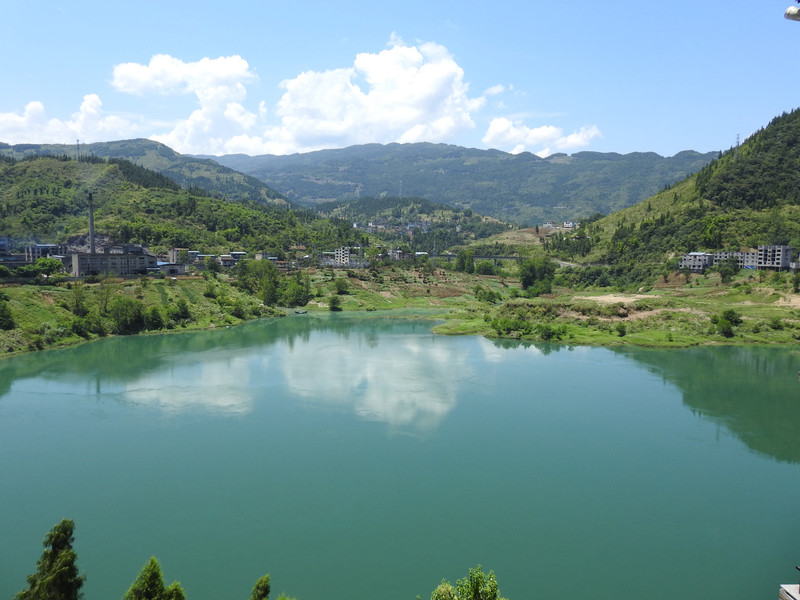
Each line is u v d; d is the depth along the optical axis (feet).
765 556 178.40
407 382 374.22
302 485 222.07
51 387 353.51
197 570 167.32
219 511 201.77
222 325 621.72
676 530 193.16
